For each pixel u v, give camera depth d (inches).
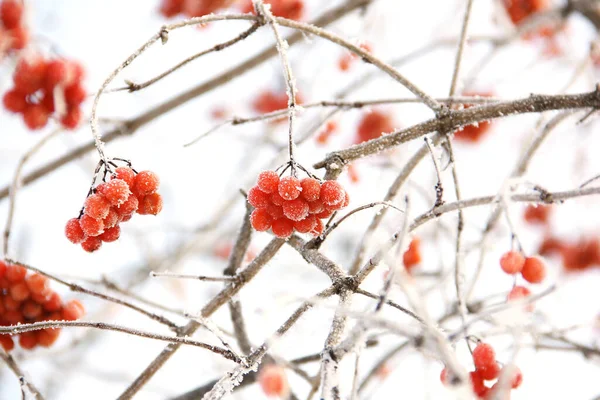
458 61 34.5
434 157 30.5
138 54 30.5
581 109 33.2
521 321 28.8
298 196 29.8
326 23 41.1
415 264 35.9
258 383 35.0
